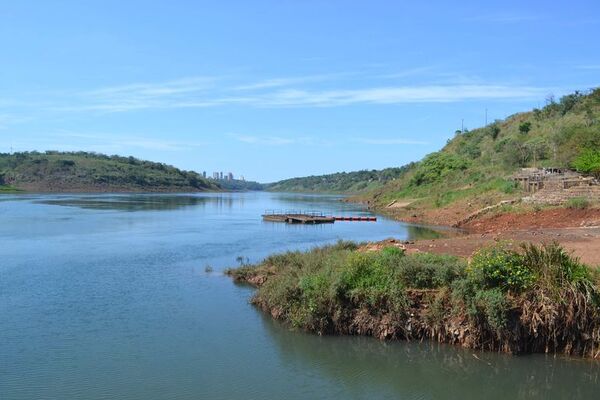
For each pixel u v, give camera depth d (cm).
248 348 1506
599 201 3575
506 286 1435
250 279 2362
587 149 4919
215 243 3766
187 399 1197
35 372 1339
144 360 1422
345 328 1586
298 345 1520
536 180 4700
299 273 1869
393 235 4172
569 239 2497
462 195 5994
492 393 1243
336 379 1309
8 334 1634
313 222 5622
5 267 2752
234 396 1214
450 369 1359
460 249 2292
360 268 1619
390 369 1363
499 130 9400
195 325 1717
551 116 8256
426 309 1512
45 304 1986
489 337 1427
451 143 10988
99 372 1341
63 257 3086
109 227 4997
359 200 11625
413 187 8812
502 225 3906
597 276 1428
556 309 1368
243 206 9769
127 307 1941
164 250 3391
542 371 1328
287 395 1221
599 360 1352
